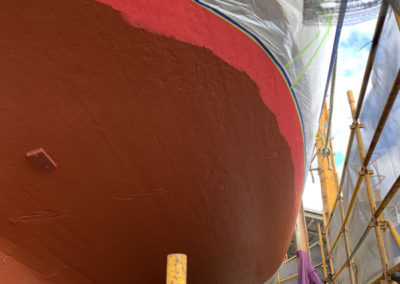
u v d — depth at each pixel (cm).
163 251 405
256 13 295
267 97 351
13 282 315
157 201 345
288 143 435
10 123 257
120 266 386
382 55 443
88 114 266
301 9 313
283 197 517
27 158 272
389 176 464
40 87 247
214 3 272
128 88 265
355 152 638
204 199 379
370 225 501
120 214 335
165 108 286
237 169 381
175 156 320
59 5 221
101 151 288
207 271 502
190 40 266
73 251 341
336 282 962
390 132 445
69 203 306
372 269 590
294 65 365
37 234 314
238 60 300
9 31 224
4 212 295
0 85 243
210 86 297
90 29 234
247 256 559
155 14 247
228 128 335
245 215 458
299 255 810
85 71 248
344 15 300
